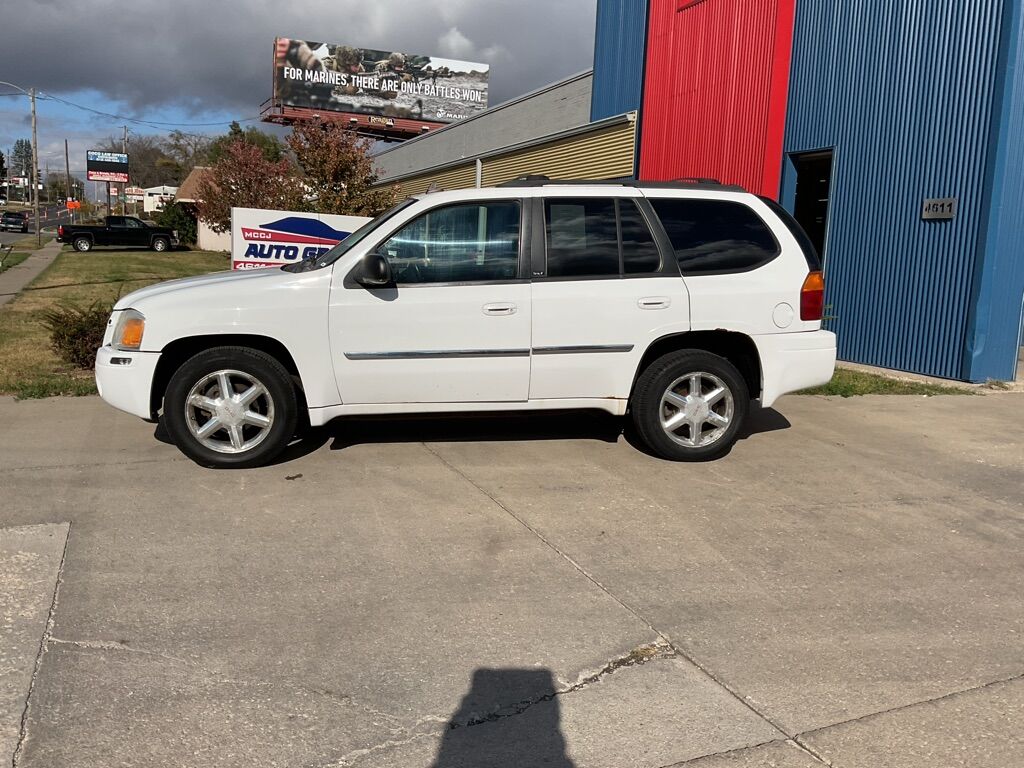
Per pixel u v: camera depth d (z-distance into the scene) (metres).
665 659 3.33
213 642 3.38
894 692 3.12
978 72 9.36
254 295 5.41
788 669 3.27
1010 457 6.49
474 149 25.09
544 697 3.05
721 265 5.93
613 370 5.79
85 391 7.99
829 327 11.53
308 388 5.51
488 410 5.76
